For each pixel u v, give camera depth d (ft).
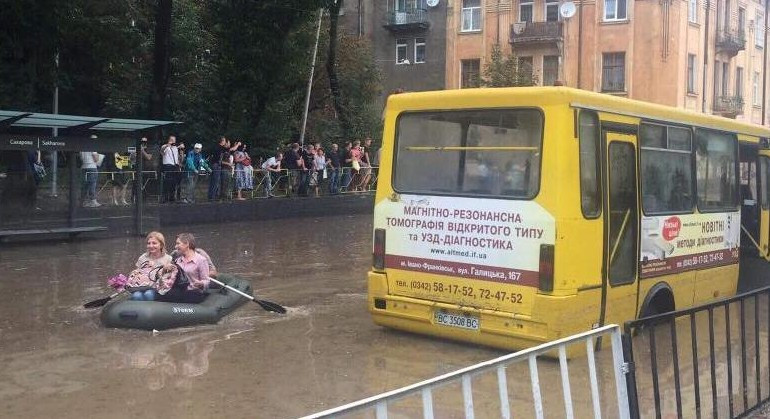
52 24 65.10
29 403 19.29
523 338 22.84
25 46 66.08
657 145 26.63
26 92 67.56
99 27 70.54
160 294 27.91
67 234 52.03
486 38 130.72
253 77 80.59
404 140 25.81
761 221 34.22
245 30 78.89
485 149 23.90
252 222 67.87
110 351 24.43
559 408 18.93
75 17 68.54
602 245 23.68
